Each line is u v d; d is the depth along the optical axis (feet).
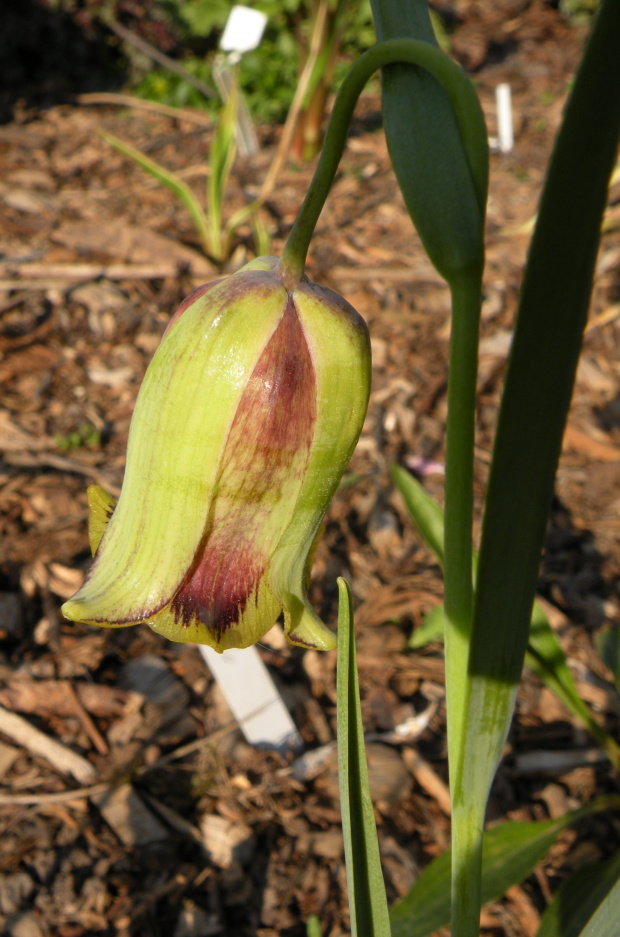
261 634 0.54
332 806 0.91
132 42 3.14
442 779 0.94
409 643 1.07
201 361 0.52
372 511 1.28
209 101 3.06
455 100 0.49
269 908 0.83
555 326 0.48
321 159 0.51
